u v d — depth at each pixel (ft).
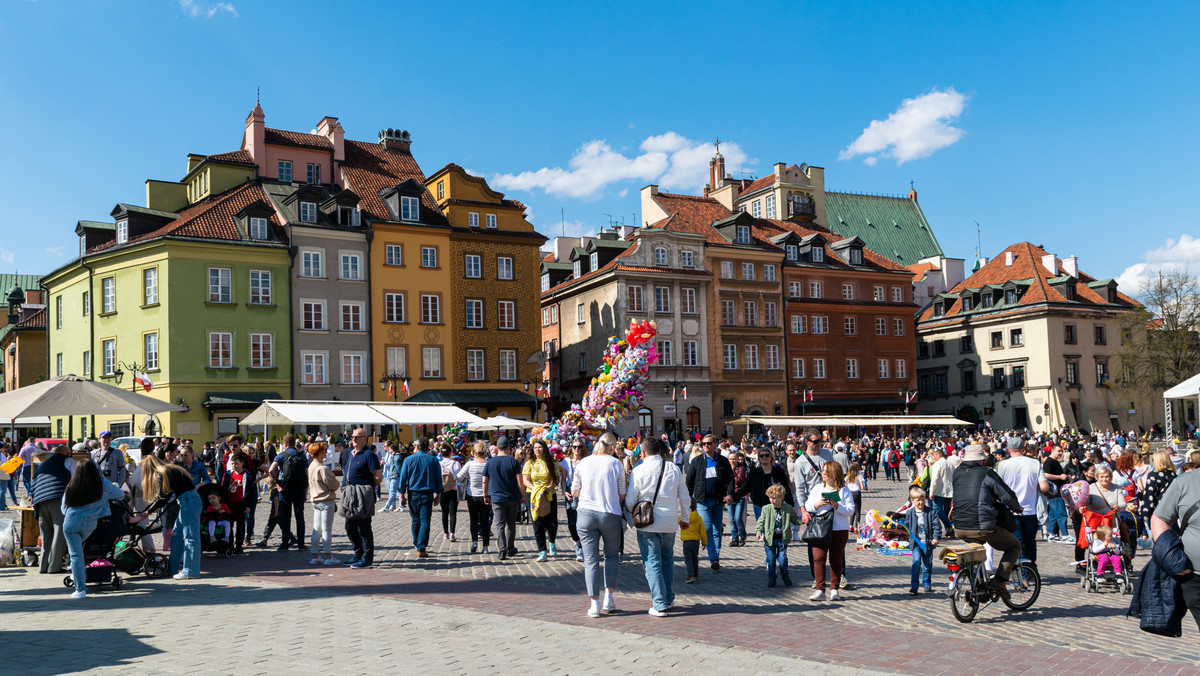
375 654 29.58
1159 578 24.52
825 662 28.78
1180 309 228.22
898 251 331.36
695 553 46.09
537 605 39.24
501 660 28.81
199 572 48.29
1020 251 263.70
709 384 209.46
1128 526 44.37
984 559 36.86
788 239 232.94
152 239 157.99
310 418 100.37
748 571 50.88
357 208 176.65
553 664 28.32
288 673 27.12
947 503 60.59
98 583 43.29
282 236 170.09
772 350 221.66
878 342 239.50
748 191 281.54
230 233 164.35
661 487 36.83
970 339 257.96
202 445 157.07
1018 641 32.35
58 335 181.78
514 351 190.29
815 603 39.99
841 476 41.27
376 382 173.99
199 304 159.33
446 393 178.40
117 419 161.48
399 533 71.56
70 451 48.85
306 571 50.42
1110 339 247.09
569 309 221.87
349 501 51.72
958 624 35.42
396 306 177.88
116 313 163.94
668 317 206.59
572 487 38.14
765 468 61.72
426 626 34.22
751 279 221.25
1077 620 36.42
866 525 60.85
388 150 207.92
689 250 211.61
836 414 229.66
